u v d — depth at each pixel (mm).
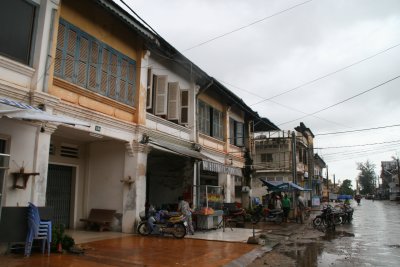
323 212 17703
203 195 15617
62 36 10273
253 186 38844
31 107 7922
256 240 11352
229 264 8172
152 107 14703
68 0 10547
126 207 12555
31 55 9078
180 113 16359
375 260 9297
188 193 16422
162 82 14797
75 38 10719
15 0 8836
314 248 11234
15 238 7734
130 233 12320
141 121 13062
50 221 8312
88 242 10281
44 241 8227
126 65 12812
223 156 20625
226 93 19469
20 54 8867
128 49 12984
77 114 10398
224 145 20844
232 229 15523
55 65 9953
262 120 25797
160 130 14555
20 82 8727
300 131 44469
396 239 13570
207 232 14031
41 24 9266
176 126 15695
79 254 8422
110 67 12039
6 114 6938
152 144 13266
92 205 13211
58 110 9734
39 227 8086
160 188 17266
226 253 9492
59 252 8414
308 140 47781
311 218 23828
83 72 10922
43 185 8930
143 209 12734
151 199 17359
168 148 13680
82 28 11008
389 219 24125
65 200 12852
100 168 13312
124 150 12922
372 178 111438
